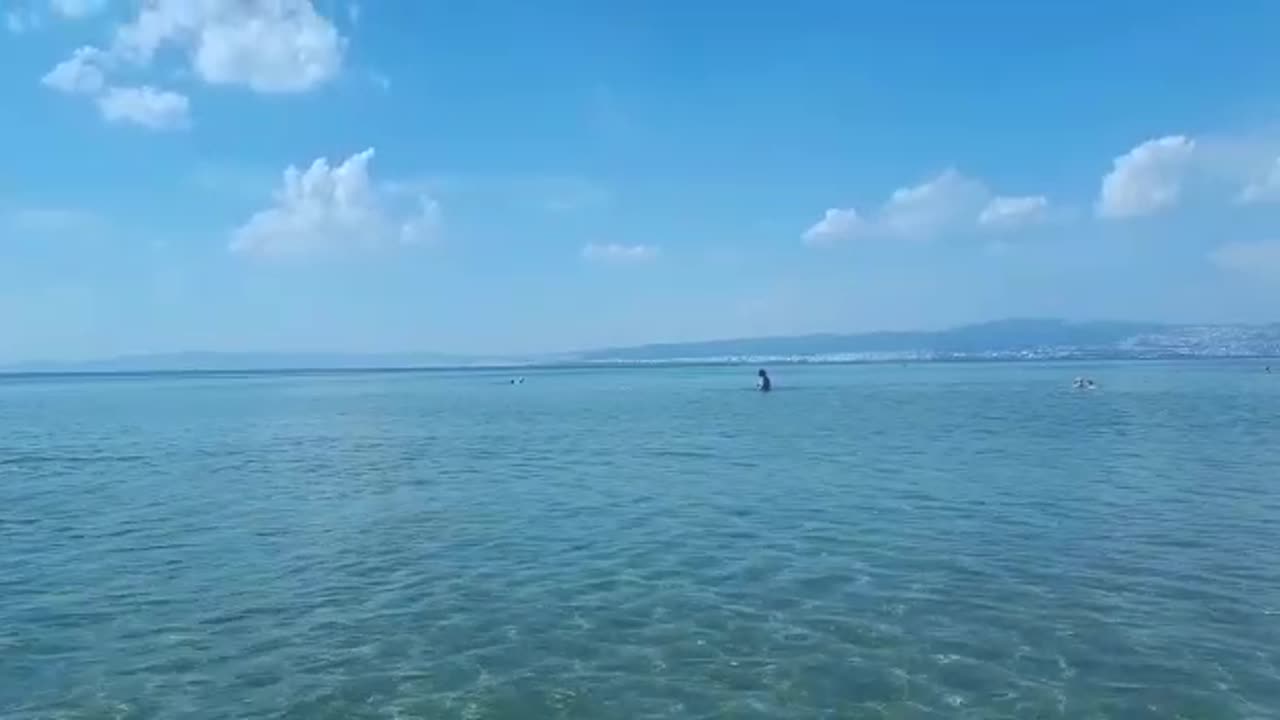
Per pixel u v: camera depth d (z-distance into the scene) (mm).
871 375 197625
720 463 41781
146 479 39500
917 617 17688
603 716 13492
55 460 47688
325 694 14438
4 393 166125
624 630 17219
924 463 40031
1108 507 28594
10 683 15062
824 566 21656
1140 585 19641
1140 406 75500
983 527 25906
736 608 18438
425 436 61000
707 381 182000
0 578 21688
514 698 14172
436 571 21906
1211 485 32625
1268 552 22406
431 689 14578
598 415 80250
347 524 28125
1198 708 13375
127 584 21031
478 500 32406
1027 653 15648
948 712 13375
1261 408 71062
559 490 34438
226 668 15617
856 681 14578
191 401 122250
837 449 46562
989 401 87062
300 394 147125
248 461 46562
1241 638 16203
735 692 14234
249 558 23578
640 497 32375
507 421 74625
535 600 19250
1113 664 15078
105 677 15266
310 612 18703
